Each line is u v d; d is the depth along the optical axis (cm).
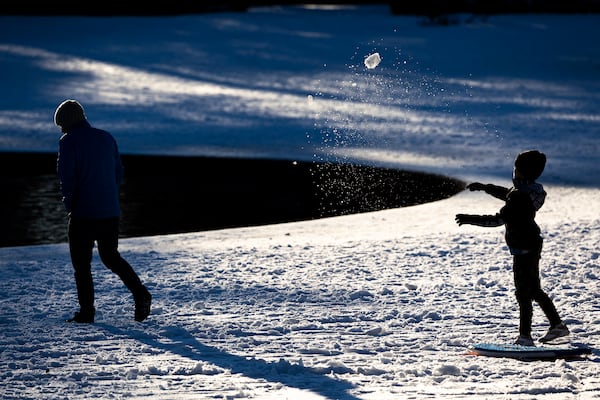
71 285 2655
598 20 18162
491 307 2300
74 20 16175
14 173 5644
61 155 2144
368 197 4831
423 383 1692
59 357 1900
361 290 2467
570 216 3891
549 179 5184
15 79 10044
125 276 2194
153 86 9850
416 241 3294
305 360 1858
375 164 5916
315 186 5219
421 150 6525
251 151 6431
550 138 7106
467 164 5881
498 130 7512
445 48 13338
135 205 4684
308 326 2131
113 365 1830
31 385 1695
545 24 17150
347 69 11375
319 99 9206
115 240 2198
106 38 13762
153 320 2209
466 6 18575
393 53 12738
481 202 4384
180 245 3366
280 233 3675
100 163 2167
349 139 6981
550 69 11656
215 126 7575
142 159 6138
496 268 2794
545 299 1908
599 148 6600
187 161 6062
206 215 4425
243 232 3725
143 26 15375
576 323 2127
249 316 2241
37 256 3247
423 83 10362
